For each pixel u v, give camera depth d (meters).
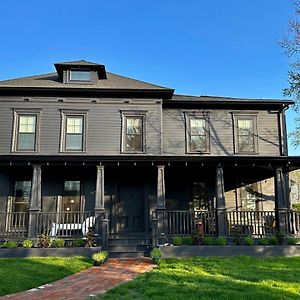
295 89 17.69
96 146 15.64
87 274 8.72
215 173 15.01
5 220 14.67
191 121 16.77
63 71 16.41
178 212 13.80
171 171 15.95
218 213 12.84
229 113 16.95
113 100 16.19
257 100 16.75
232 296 5.92
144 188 15.59
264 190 16.16
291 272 8.42
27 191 15.30
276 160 13.42
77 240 11.90
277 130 16.88
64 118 15.86
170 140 16.42
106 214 12.88
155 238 12.05
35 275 8.29
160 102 16.28
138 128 16.02
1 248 11.34
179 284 6.96
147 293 6.20
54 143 15.58
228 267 9.16
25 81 16.77
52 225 13.48
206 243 11.64
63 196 15.35
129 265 10.16
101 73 16.94
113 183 15.59
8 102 15.84
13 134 15.47
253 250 11.38
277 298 5.82
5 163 13.28
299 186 41.47
